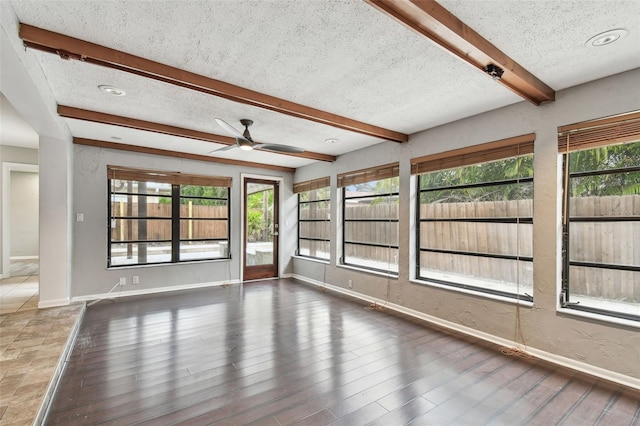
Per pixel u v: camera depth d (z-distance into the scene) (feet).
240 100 9.32
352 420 6.39
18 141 17.53
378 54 7.25
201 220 18.65
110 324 11.90
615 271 8.36
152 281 16.85
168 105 10.36
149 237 17.04
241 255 19.84
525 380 7.97
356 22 6.08
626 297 8.19
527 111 9.64
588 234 8.82
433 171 12.51
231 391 7.43
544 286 9.23
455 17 5.86
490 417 6.50
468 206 11.80
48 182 12.84
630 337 7.70
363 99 9.82
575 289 8.99
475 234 11.55
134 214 16.62
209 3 5.54
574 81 8.43
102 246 15.51
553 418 6.48
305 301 15.40
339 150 16.60
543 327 9.23
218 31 6.39
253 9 5.70
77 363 8.73
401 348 9.88
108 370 8.36
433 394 7.34
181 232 18.01
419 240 13.50
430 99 9.78
